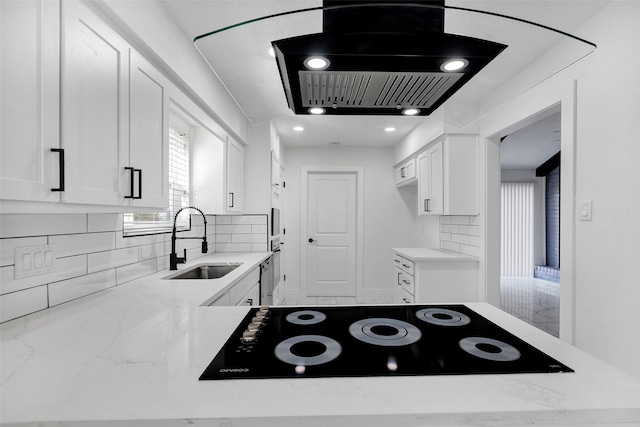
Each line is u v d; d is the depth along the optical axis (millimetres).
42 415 542
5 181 768
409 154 3889
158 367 723
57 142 922
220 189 2607
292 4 1563
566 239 1821
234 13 1636
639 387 644
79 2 1011
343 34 840
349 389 634
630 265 1472
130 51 1294
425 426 557
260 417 546
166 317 1102
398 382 664
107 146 1153
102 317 1100
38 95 861
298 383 656
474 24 932
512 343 885
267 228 3318
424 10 839
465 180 2879
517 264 6785
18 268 1081
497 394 616
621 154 1513
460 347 856
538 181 6949
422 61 933
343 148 4719
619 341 1517
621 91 1511
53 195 911
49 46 896
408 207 4723
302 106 1316
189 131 2574
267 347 849
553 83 1911
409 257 2977
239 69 1178
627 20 1484
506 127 2420
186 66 1806
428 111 1368
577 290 1758
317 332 980
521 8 1602
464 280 2859
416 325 1051
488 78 1470
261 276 2746
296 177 4711
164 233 2160
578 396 609
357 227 4746
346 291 4785
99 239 1481
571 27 1741
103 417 538
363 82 1077
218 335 931
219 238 3301
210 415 546
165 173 1596
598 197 1632
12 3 795
